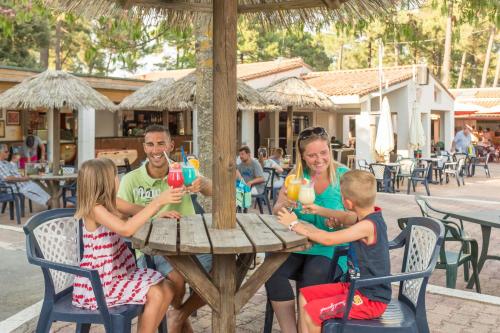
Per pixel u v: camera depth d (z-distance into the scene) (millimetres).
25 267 6004
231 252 2631
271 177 10227
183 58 8062
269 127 21188
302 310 3088
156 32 6902
